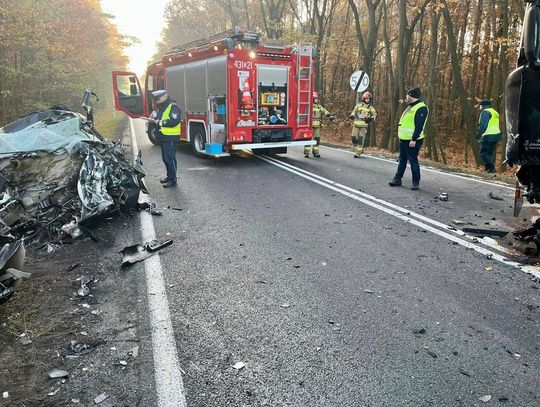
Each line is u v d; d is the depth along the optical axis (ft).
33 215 17.39
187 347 10.21
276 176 30.81
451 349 10.12
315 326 11.13
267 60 33.86
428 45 68.39
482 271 14.53
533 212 21.30
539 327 11.07
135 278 14.03
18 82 54.44
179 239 17.71
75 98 68.90
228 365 9.54
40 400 8.45
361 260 15.55
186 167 34.35
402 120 26.55
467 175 31.50
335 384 8.92
